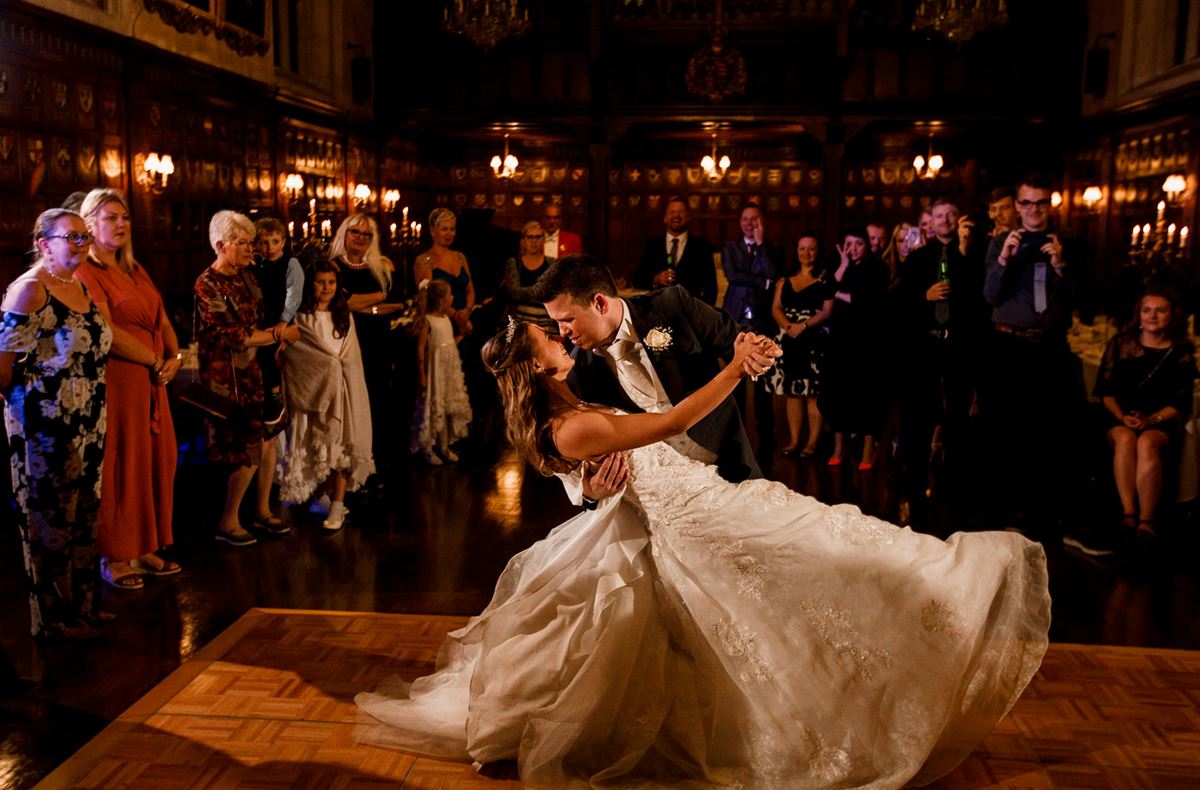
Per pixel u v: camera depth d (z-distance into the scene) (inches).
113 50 358.6
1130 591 200.2
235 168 450.9
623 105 597.6
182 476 288.0
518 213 669.9
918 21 533.0
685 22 584.1
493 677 129.6
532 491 280.2
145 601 192.2
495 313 349.1
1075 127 581.9
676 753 125.8
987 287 241.3
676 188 660.7
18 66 310.0
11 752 135.1
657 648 125.3
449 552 225.0
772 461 320.8
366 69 585.0
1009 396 241.9
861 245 310.2
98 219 185.0
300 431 238.8
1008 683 125.5
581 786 122.2
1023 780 128.8
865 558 122.7
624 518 128.6
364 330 291.4
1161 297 226.4
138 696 152.0
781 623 122.9
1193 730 142.3
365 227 289.4
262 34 474.0
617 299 134.2
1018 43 579.5
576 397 130.0
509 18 515.2
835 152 594.9
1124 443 225.0
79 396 168.1
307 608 189.0
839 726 121.3
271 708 147.8
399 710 142.4
